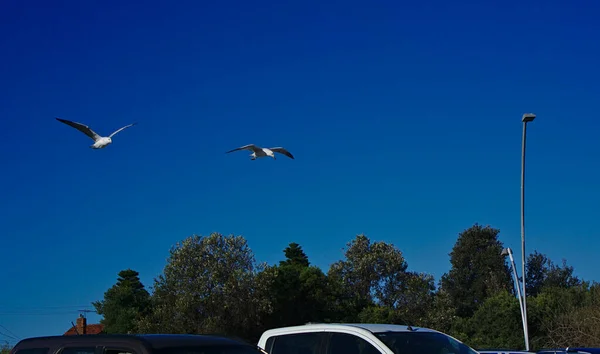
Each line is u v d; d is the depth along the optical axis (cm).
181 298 4659
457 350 834
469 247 7356
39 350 721
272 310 4988
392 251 6194
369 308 5575
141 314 5441
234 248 4969
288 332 920
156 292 4859
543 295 4541
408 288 5866
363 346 816
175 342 655
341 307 5703
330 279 5669
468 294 7188
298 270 5653
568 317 3812
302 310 5416
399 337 820
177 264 4819
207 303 4716
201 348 662
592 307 3750
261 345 945
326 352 853
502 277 7075
